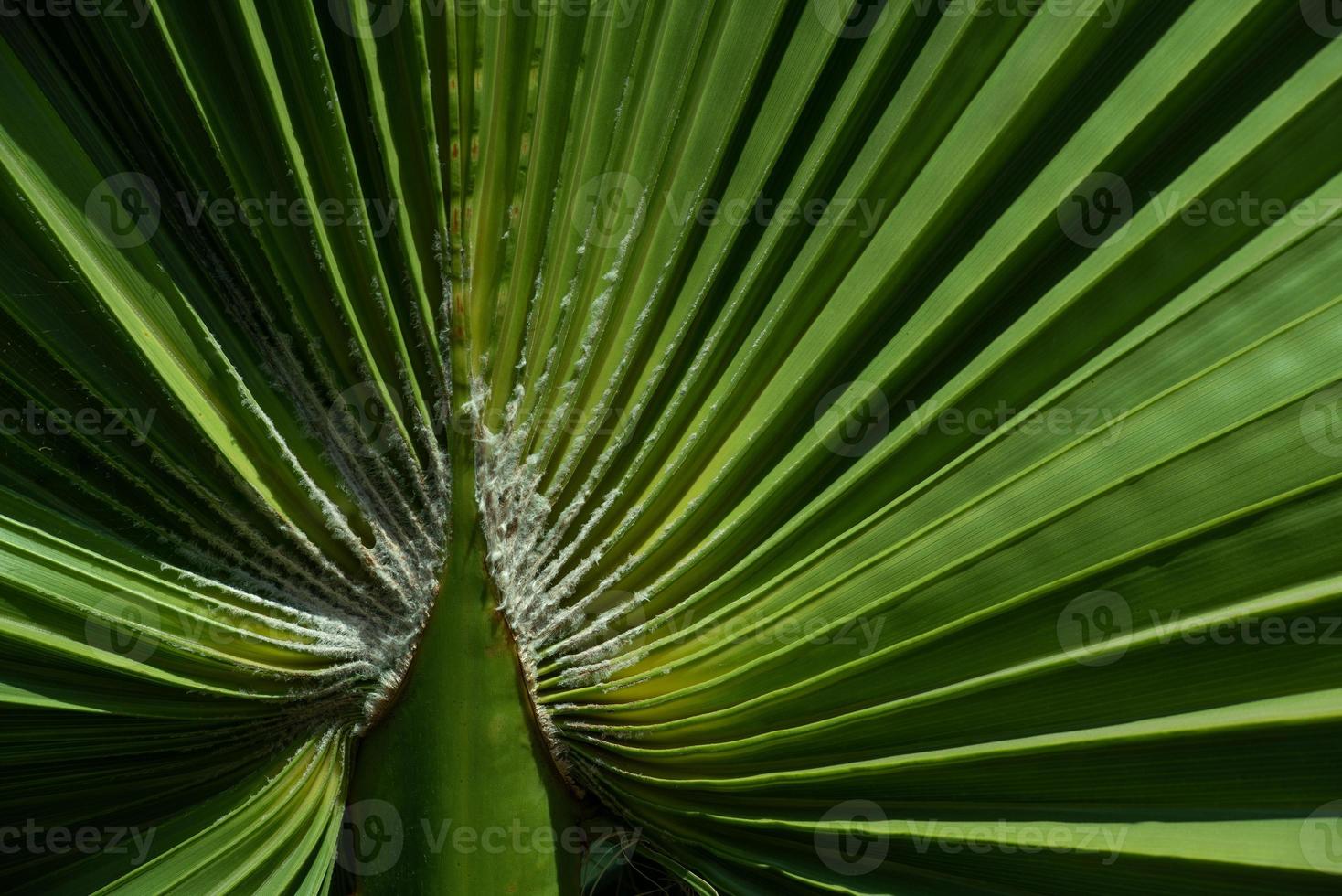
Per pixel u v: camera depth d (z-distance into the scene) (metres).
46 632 0.39
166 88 0.38
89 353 0.39
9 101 0.38
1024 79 0.39
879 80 0.39
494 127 0.39
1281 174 0.37
